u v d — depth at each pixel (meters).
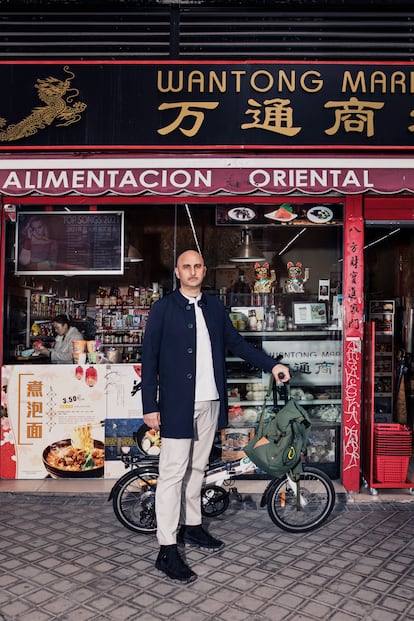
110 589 2.95
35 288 5.13
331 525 3.89
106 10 4.72
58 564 3.24
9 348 5.02
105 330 5.21
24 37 4.74
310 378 5.14
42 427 4.83
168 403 3.24
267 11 4.69
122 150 4.57
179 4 4.68
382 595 2.91
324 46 4.67
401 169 4.30
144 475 3.71
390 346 6.77
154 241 5.20
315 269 5.19
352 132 4.53
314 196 5.00
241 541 3.60
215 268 5.22
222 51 4.70
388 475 4.52
